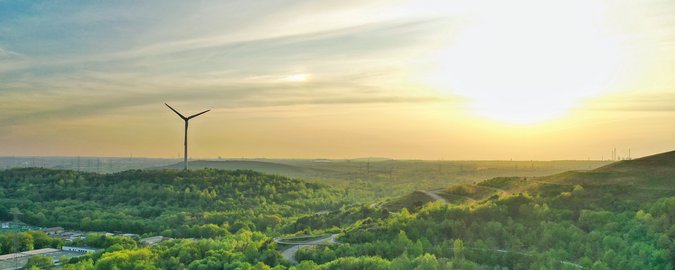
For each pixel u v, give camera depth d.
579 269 180.75
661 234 191.25
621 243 193.38
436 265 186.12
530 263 194.00
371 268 188.88
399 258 194.00
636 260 180.62
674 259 177.38
